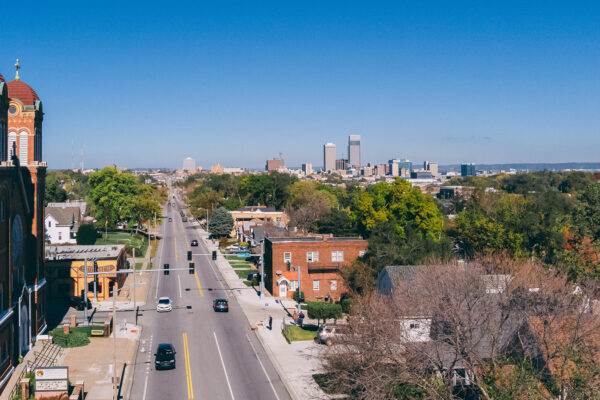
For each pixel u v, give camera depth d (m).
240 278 79.06
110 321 51.12
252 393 35.53
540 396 29.70
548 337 32.00
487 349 35.91
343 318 57.44
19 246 42.34
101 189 114.94
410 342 31.55
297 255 68.25
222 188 189.00
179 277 79.00
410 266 53.34
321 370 39.66
